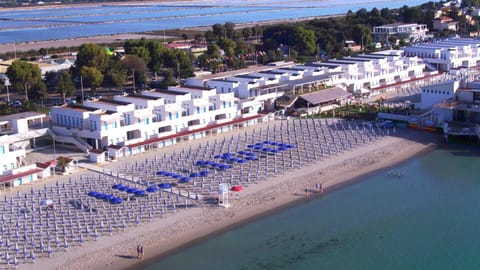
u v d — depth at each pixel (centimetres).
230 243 11288
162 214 12300
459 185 14488
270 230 11894
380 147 17338
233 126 19650
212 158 16088
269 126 19812
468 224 12212
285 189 13962
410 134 18750
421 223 12288
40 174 14800
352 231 11925
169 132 18200
